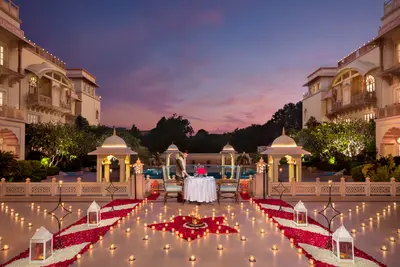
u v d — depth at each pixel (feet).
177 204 35.09
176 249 19.19
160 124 150.00
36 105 81.71
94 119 136.98
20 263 16.90
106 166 46.78
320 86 120.67
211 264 16.72
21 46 75.15
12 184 38.11
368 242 20.93
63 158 88.22
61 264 16.37
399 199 37.81
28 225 25.27
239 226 24.84
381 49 75.10
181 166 38.83
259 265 16.62
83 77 120.47
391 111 61.46
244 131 161.89
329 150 84.69
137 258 17.63
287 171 84.69
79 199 37.60
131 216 28.71
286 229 23.52
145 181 41.29
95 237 21.17
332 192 38.65
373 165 48.98
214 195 34.58
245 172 68.33
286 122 192.13
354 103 85.10
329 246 19.49
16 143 67.05
